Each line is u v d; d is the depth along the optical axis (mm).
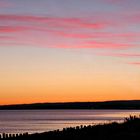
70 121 140250
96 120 141375
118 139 36969
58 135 36531
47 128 93562
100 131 42719
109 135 40000
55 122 132250
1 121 152125
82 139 36094
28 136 33469
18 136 32875
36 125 111250
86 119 160875
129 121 56812
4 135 32719
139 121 56375
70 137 36688
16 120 165000
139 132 43281
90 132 41375
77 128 42188
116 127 47375
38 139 34094
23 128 94562
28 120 161875
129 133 42094
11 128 95250
